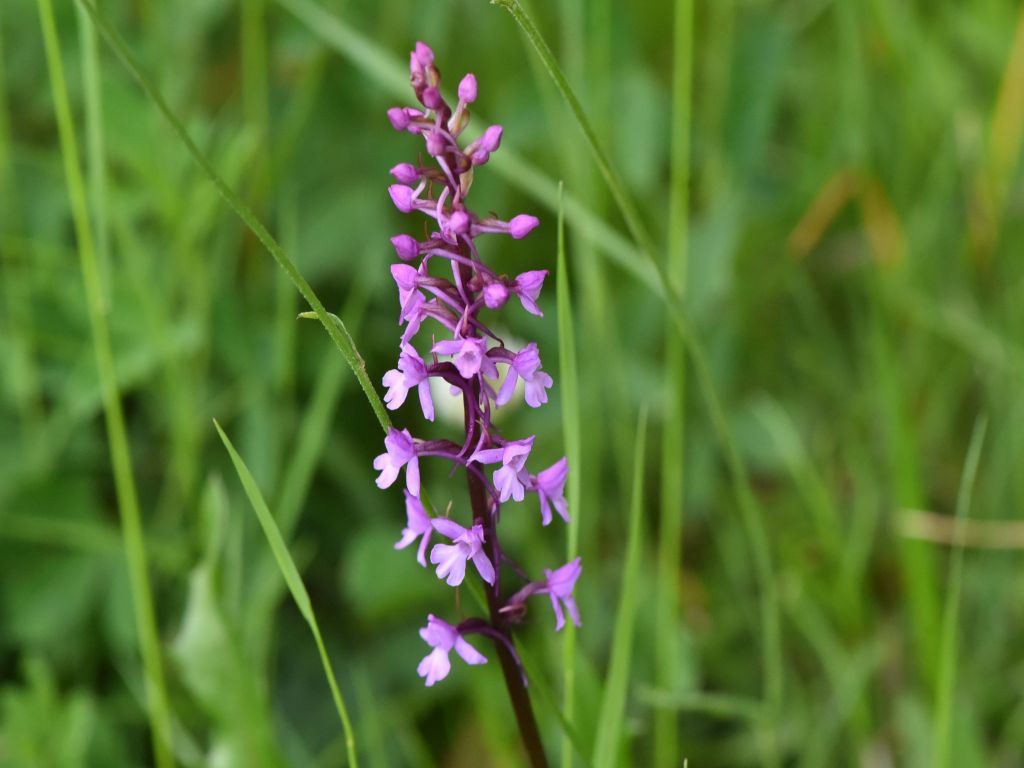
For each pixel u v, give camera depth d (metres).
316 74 0.97
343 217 0.97
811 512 0.90
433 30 0.97
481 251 0.96
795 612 0.80
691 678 0.78
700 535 0.94
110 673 0.85
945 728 0.72
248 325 0.89
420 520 0.61
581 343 0.89
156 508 0.91
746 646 0.88
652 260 0.68
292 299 0.86
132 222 0.91
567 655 0.68
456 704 0.83
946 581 0.89
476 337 0.61
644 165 0.93
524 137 0.94
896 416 0.82
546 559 0.83
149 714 0.79
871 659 0.79
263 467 0.84
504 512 0.84
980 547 0.90
